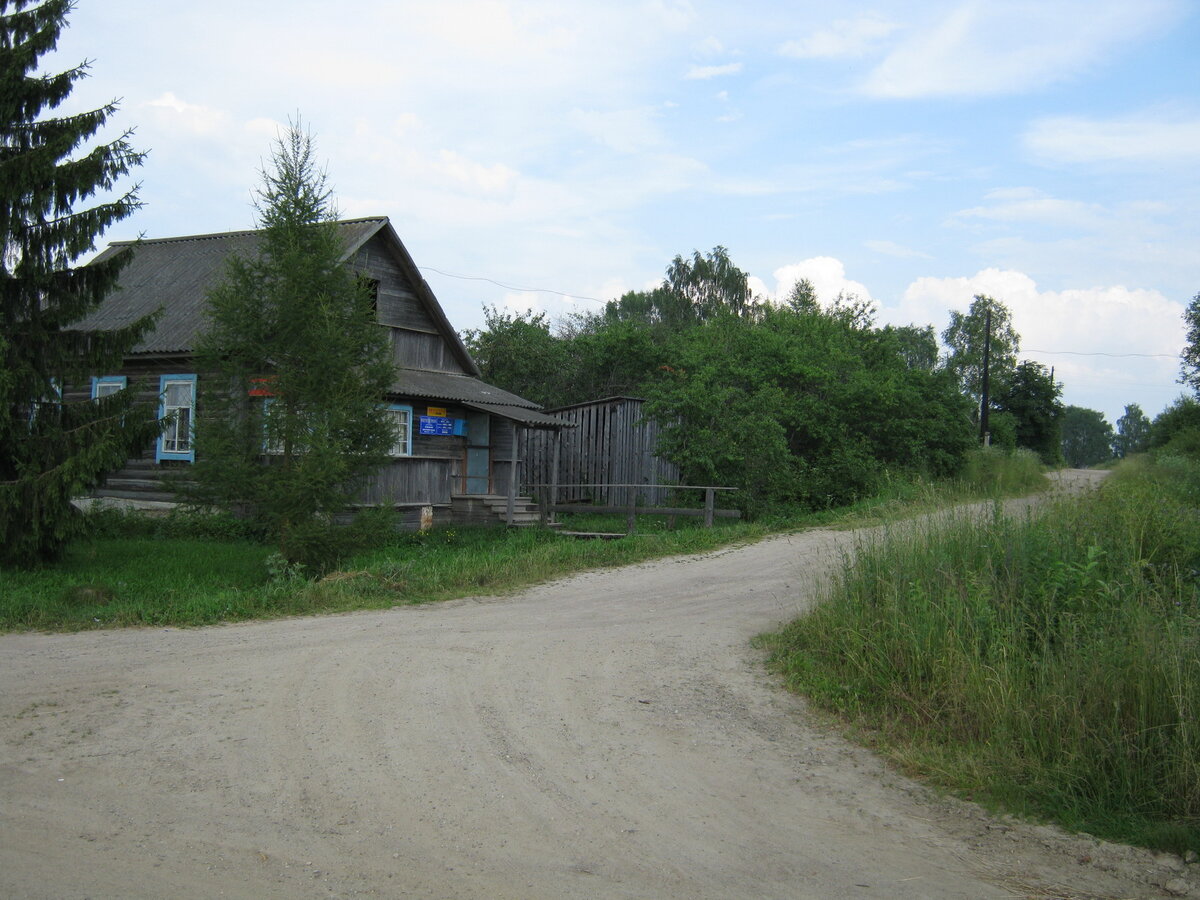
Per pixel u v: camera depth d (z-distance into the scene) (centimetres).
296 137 1330
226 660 809
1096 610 757
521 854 445
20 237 1214
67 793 499
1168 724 579
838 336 3073
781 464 2245
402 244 2175
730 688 772
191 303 2017
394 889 405
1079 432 10881
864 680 751
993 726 625
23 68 1204
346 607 1095
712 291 5700
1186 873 465
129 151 1216
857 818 516
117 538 1672
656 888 418
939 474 2631
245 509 1728
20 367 1213
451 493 2147
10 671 760
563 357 3234
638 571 1427
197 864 421
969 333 6550
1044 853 483
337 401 1295
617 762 582
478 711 671
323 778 530
